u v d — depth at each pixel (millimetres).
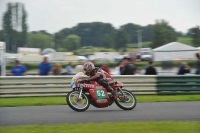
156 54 37375
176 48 38094
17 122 12039
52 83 20234
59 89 20312
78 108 14508
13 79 19812
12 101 17859
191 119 12703
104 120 12461
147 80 20828
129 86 20656
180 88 20953
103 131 10133
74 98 14672
